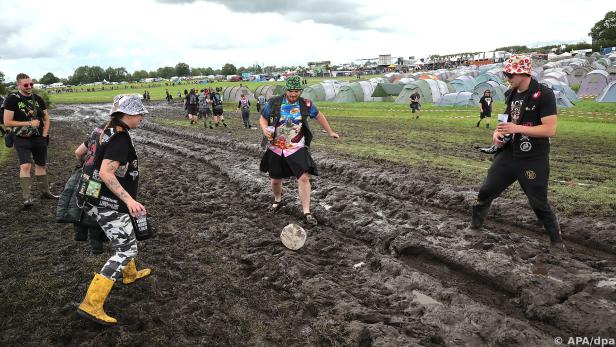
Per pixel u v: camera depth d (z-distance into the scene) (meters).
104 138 3.68
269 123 6.34
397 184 8.19
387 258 5.11
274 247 5.58
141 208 3.69
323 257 5.36
